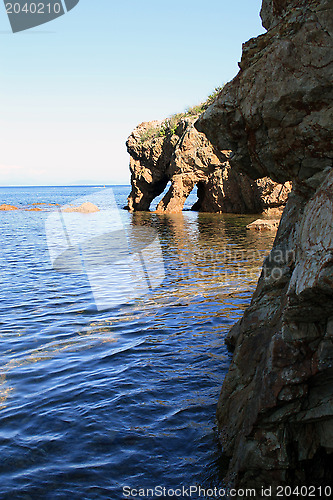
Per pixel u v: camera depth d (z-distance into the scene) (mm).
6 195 135750
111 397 5652
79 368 6566
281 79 3740
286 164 4082
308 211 3715
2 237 25250
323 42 3504
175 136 40281
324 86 3533
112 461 4324
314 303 3318
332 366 3342
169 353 7125
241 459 3703
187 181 40062
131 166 46750
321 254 3213
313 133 3699
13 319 9039
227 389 4742
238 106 4297
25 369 6531
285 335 3566
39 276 13539
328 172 3750
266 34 4066
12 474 4129
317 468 3635
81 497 3809
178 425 4961
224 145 4809
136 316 9094
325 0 3484
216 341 7621
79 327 8477
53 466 4254
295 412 3496
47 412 5277
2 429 4918
